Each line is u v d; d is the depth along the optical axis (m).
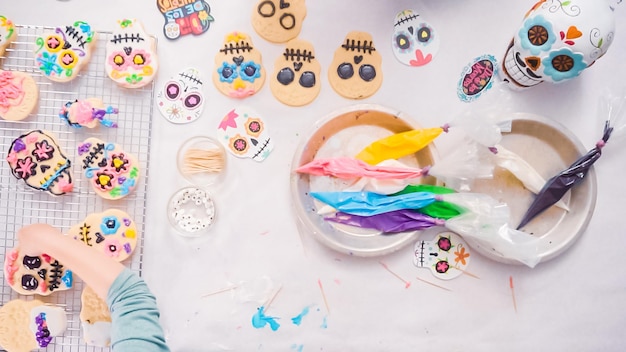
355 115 1.15
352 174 1.13
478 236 1.12
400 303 1.20
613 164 1.21
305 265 1.19
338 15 1.19
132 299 0.86
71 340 1.16
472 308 1.20
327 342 1.19
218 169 1.17
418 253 1.19
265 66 1.18
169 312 1.17
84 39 1.14
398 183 1.14
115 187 1.13
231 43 1.17
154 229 1.17
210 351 1.18
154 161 1.17
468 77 1.20
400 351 1.20
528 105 1.21
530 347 1.21
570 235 1.16
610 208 1.20
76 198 1.16
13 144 1.13
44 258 1.13
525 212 1.19
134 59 1.14
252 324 1.18
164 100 1.17
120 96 1.17
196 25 1.18
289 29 1.18
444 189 1.16
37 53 1.13
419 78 1.20
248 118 1.18
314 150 1.17
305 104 1.18
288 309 1.19
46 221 1.16
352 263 1.19
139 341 0.81
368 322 1.19
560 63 1.02
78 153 1.14
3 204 1.15
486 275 1.20
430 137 1.13
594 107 1.21
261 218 1.19
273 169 1.19
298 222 1.19
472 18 1.20
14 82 1.14
